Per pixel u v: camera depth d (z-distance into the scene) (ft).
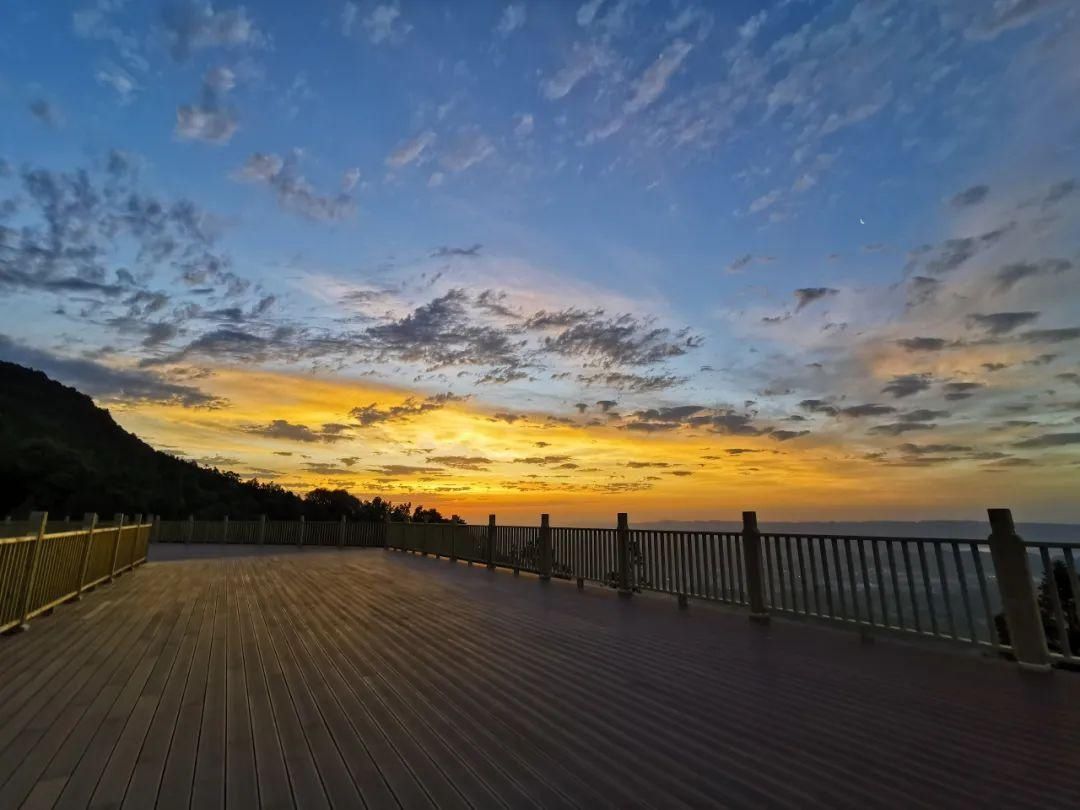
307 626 20.01
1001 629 16.22
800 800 7.61
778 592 20.62
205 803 7.40
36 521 20.53
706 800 7.60
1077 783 8.14
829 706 11.62
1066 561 13.94
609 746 9.48
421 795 7.68
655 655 16.08
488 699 12.00
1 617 17.80
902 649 16.69
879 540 17.33
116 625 19.93
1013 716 10.96
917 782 8.17
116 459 154.71
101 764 8.55
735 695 12.36
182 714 10.84
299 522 80.89
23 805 7.28
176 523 87.40
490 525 43.24
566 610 23.88
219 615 22.12
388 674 13.88
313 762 8.72
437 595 28.32
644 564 27.30
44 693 12.10
